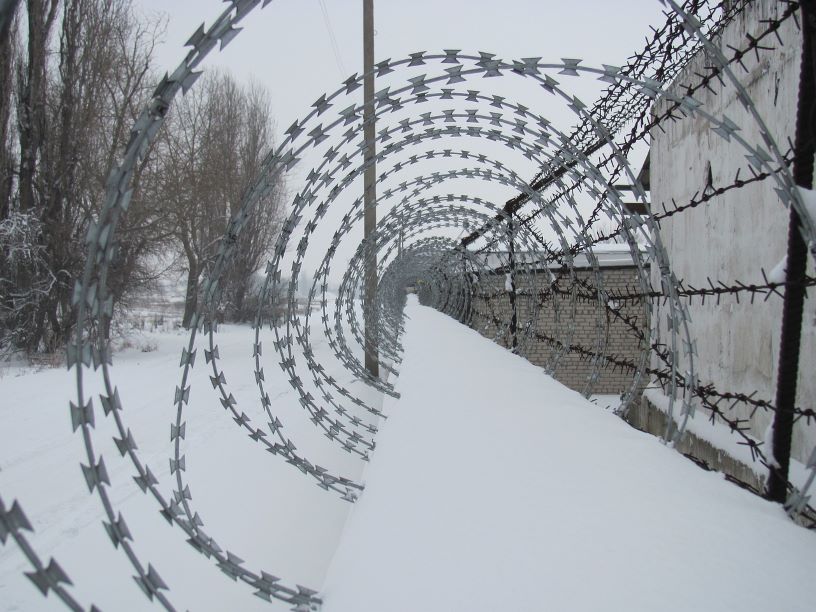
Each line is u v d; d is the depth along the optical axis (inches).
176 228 759.7
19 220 595.2
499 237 296.0
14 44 621.3
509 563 67.1
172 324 1053.8
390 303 501.4
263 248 1041.5
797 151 83.8
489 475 99.0
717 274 173.5
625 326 374.9
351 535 91.3
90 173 669.9
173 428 81.0
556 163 152.4
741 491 87.3
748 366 154.3
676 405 195.2
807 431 124.0
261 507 179.9
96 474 52.9
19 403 371.9
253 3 53.7
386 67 88.1
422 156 198.8
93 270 53.6
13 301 596.1
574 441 117.1
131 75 724.7
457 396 170.1
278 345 144.0
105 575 142.9
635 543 69.6
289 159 91.1
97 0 677.9
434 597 62.4
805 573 61.8
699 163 187.0
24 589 141.6
